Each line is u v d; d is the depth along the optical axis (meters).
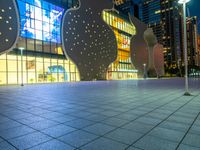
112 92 15.38
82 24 43.12
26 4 33.34
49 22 37.38
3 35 28.80
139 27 69.81
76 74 41.44
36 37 34.75
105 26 49.66
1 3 28.81
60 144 4.09
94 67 45.41
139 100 10.56
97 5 47.78
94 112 7.46
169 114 6.85
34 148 3.89
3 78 29.47
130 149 3.74
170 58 184.88
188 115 6.63
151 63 75.25
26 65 32.78
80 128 5.28
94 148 3.83
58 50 38.66
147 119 6.16
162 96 12.15
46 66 36.00
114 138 4.41
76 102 10.16
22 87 22.84
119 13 64.06
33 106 9.08
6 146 4.02
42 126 5.54
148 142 4.11
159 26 191.38
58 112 7.57
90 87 21.50
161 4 190.62
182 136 4.46
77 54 41.38
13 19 30.09
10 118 6.61
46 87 22.27
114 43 52.00
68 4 42.19
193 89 16.84
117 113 7.21
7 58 30.02
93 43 45.59
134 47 66.12
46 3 37.12
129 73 66.81
